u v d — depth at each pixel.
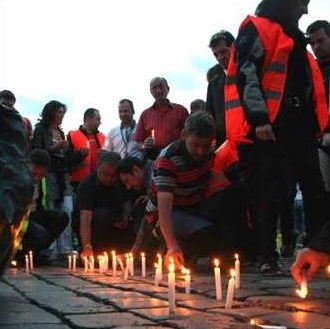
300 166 3.94
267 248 3.82
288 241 5.63
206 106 5.00
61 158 6.46
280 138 3.81
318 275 3.75
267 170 3.80
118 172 5.39
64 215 6.04
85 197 5.39
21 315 2.31
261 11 3.96
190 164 3.95
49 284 3.62
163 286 3.30
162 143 5.90
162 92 5.95
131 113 6.75
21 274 4.51
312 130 3.96
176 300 2.65
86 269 4.84
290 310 2.31
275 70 3.79
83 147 6.67
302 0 3.96
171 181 3.79
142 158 6.06
